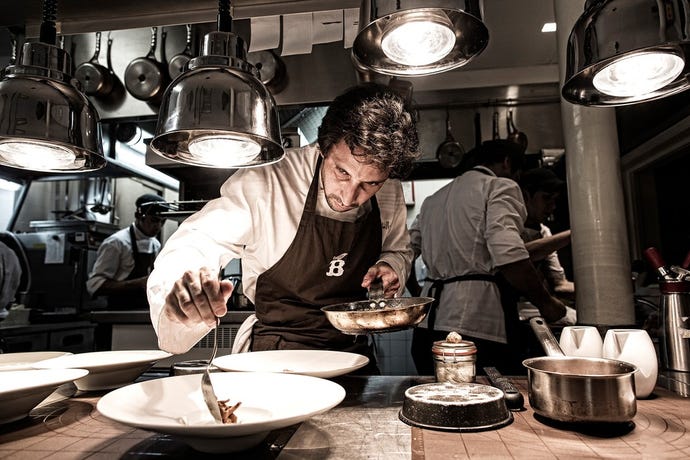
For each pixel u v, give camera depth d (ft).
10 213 14.55
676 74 3.58
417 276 13.58
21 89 3.58
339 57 8.23
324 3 5.25
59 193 14.99
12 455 2.51
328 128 4.19
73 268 12.81
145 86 8.00
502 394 3.00
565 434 2.71
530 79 12.21
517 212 6.91
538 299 6.63
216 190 10.75
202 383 2.92
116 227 14.07
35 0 4.97
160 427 2.18
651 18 3.08
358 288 5.28
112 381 3.88
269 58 7.92
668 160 10.81
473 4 3.14
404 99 4.42
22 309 10.30
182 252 3.95
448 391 3.13
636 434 2.69
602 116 5.59
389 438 2.68
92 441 2.73
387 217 5.68
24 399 2.89
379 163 3.91
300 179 5.19
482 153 7.97
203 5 5.20
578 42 3.47
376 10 3.15
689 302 4.54
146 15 5.36
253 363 3.99
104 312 9.09
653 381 3.41
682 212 10.39
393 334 13.24
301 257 4.96
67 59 3.97
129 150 12.23
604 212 5.50
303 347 4.89
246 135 3.64
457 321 7.14
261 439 2.55
